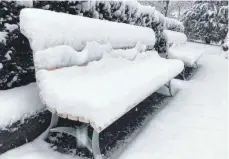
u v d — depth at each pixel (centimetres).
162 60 466
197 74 683
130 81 279
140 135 295
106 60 328
